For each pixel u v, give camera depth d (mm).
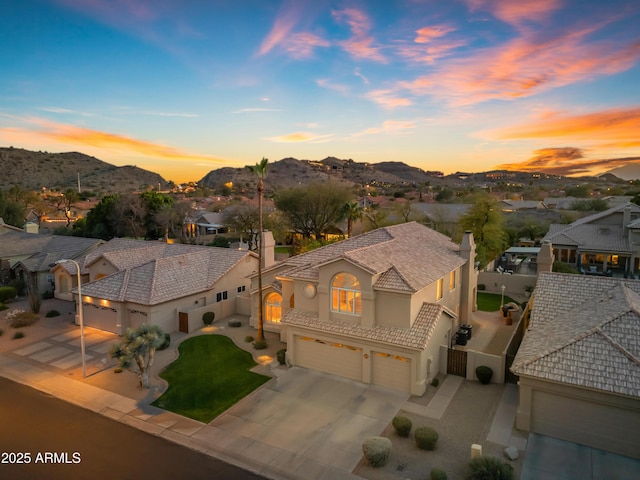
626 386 16453
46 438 18859
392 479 15875
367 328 23266
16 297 42969
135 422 20109
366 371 23297
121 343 23531
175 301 32469
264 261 34500
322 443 18172
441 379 23797
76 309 34219
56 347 29609
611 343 17984
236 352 28188
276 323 31938
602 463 16484
